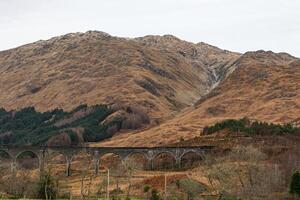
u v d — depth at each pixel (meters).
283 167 150.62
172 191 141.50
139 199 127.75
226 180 140.00
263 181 137.38
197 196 134.00
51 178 125.81
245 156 157.00
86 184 164.25
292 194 126.19
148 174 179.38
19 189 136.12
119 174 175.75
